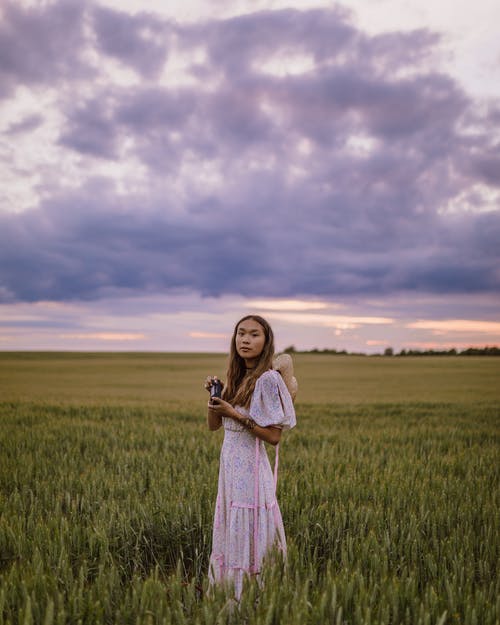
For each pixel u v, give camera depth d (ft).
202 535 15.80
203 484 19.34
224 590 10.57
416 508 17.79
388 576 11.66
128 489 20.18
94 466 25.80
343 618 10.01
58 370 173.58
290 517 16.62
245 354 12.04
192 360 246.06
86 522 16.87
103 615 10.34
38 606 10.09
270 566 11.13
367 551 13.16
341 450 31.17
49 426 39.17
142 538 15.46
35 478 22.44
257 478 11.77
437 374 158.40
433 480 21.95
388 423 48.75
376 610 10.27
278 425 11.66
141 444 32.53
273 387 11.62
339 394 90.79
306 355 292.61
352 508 16.40
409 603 10.47
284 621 9.28
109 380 130.31
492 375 154.20
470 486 20.95
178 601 9.99
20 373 157.99
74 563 13.71
